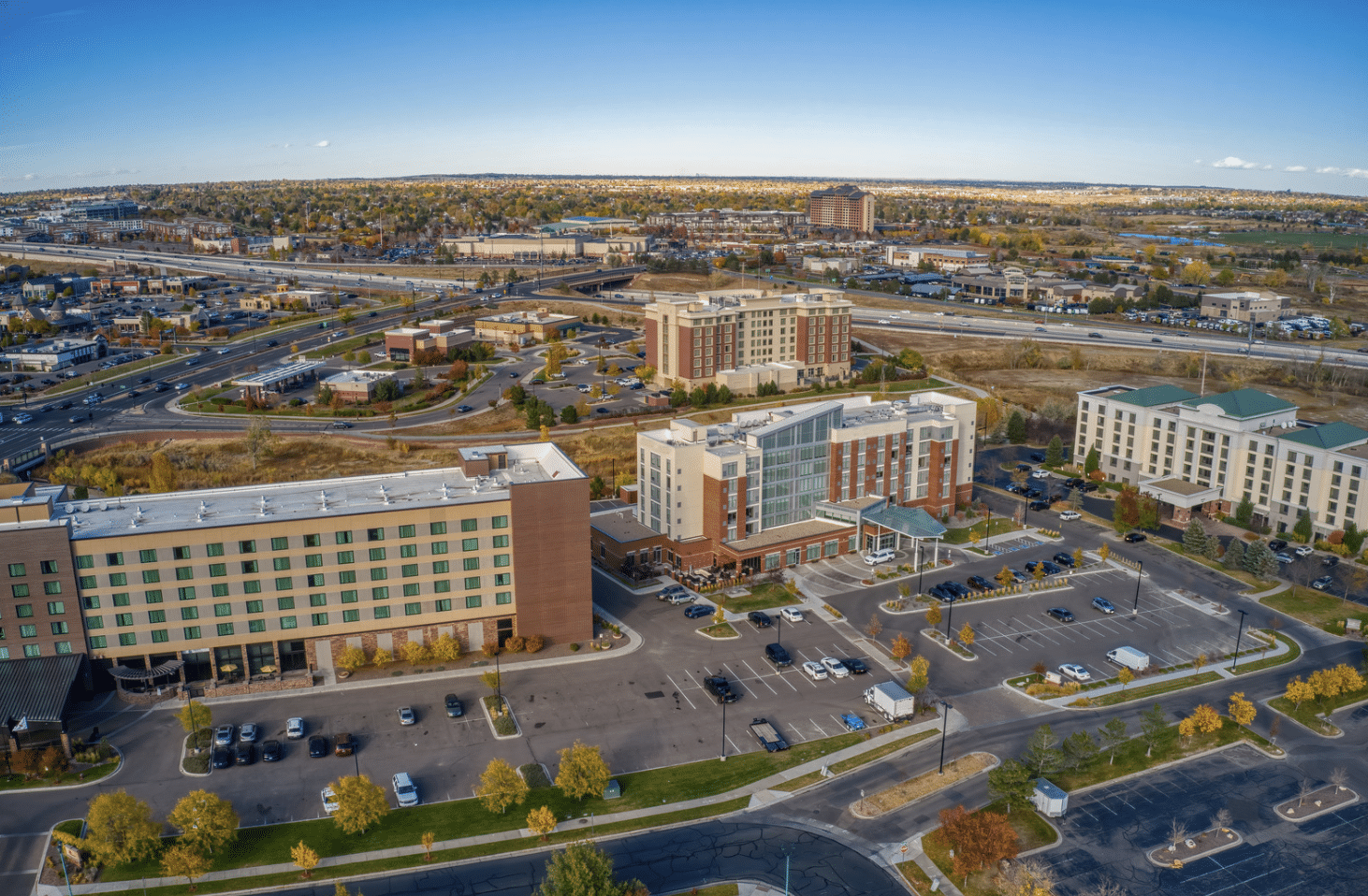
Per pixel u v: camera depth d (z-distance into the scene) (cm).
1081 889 8838
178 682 12444
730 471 16012
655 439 16738
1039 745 10281
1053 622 14488
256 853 9325
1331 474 17362
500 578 13312
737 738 11362
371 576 12800
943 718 11550
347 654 12825
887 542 17138
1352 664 13112
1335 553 17100
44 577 11731
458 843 9481
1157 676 12862
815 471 17312
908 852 9369
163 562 12069
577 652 13488
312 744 10962
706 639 13888
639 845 9481
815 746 11194
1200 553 17138
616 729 11538
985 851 8756
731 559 16025
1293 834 9631
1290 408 19475
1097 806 10125
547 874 8575
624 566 16275
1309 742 11319
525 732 11450
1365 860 9238
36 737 10881
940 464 18250
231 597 12388
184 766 10725
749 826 9781
